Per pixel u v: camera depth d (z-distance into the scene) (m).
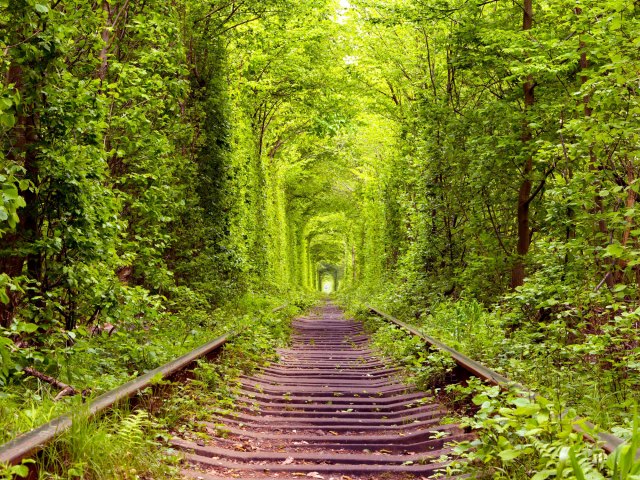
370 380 9.89
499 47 12.48
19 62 6.23
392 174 27.70
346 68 24.44
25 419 4.10
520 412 3.46
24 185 5.25
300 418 6.84
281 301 27.59
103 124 7.11
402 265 23.78
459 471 4.21
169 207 10.83
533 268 13.15
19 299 6.68
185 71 10.30
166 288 11.25
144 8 10.21
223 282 16.91
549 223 11.38
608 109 7.31
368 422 6.62
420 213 18.20
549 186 12.52
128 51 10.18
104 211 7.31
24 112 6.43
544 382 6.14
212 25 17.73
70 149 6.80
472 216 14.60
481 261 13.84
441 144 15.90
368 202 41.59
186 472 4.32
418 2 13.34
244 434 5.91
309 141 38.47
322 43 23.94
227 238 18.23
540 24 12.05
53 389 5.86
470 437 5.36
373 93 24.45
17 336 6.46
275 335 15.70
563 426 3.42
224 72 18.08
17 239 6.66
